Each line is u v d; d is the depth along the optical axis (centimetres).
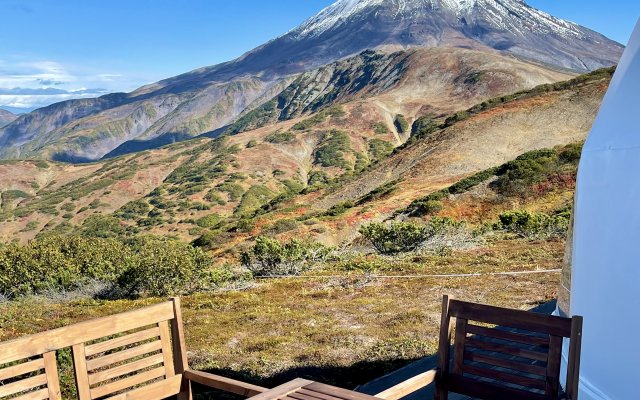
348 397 297
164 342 361
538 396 315
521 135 5862
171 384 359
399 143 15338
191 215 10944
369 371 790
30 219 13175
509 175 3753
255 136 16450
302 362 856
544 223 2330
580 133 5562
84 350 327
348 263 1984
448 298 344
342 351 898
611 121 388
